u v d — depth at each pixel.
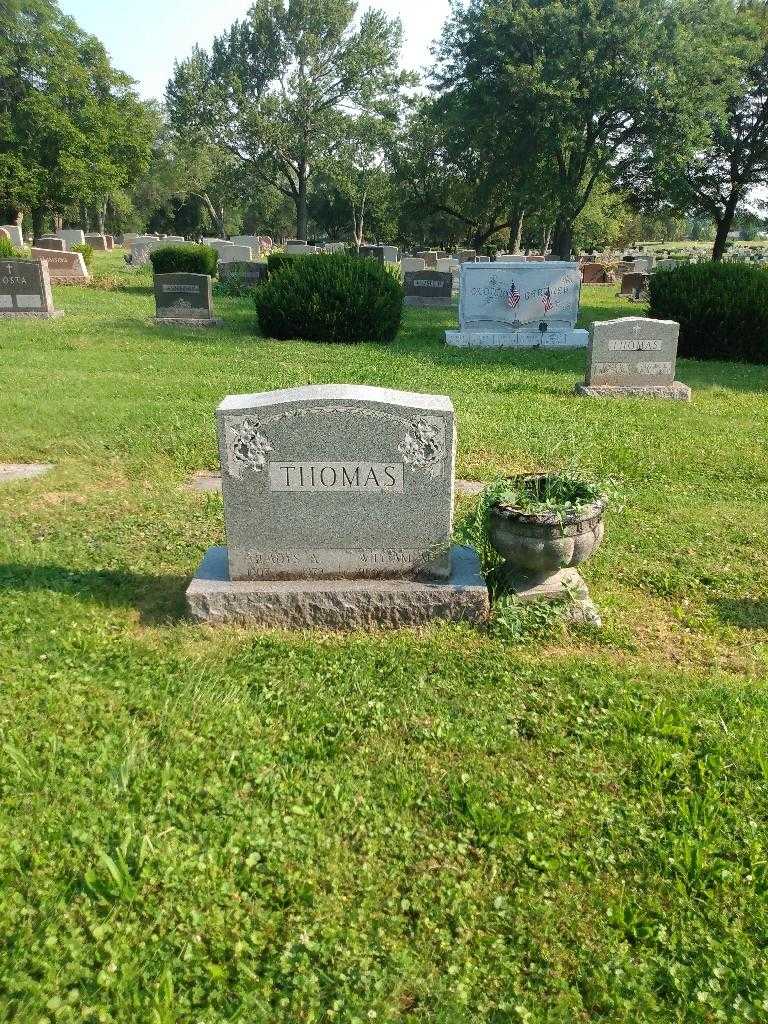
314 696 4.02
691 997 2.54
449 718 3.89
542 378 12.87
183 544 5.89
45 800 3.17
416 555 4.80
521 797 3.37
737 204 35.69
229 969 2.55
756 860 3.05
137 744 3.53
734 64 29.42
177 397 10.23
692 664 4.57
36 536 5.96
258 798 3.29
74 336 15.09
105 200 70.19
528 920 2.80
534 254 45.00
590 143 31.83
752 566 5.87
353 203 63.28
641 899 2.90
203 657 4.36
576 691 4.17
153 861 2.89
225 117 53.19
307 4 50.66
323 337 15.99
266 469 4.59
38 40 44.09
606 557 5.91
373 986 2.52
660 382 12.07
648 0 28.75
